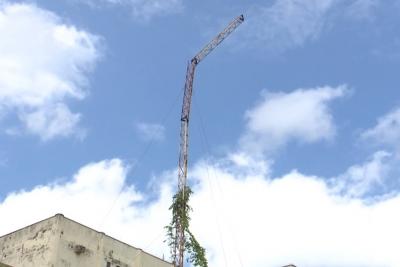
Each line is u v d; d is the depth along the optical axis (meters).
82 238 66.88
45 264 63.00
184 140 93.38
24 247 66.56
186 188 86.62
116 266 69.06
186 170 90.56
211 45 101.62
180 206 84.75
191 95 97.50
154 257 74.62
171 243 81.31
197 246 81.81
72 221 66.88
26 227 68.12
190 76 99.25
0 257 68.12
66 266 63.91
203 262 80.81
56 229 64.75
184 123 94.69
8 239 69.06
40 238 65.62
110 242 69.69
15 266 65.88
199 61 101.25
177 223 83.19
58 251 63.81
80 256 65.69
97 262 66.94
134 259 71.69
